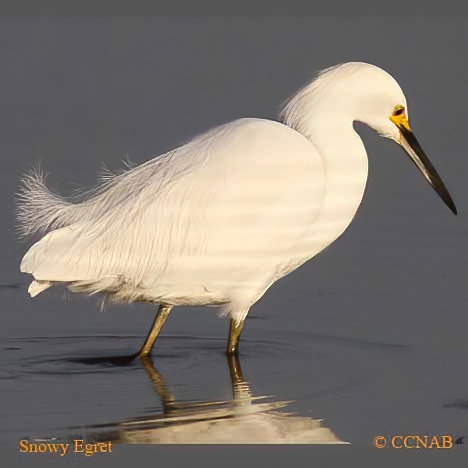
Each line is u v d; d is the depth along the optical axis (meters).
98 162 20.55
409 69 26.81
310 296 15.44
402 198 19.20
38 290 12.62
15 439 11.11
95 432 11.27
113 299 13.26
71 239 12.62
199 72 26.59
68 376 12.74
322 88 13.25
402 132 13.77
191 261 12.85
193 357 13.45
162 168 13.10
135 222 12.77
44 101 24.39
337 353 13.48
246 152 12.83
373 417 11.63
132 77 26.23
